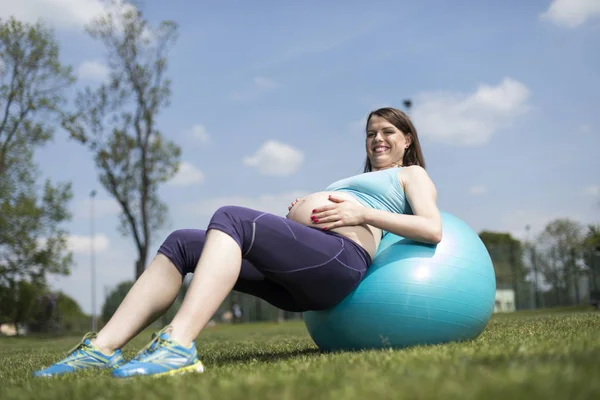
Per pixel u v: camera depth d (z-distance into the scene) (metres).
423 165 3.65
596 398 1.28
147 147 20.00
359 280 3.00
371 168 3.90
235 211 2.60
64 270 20.98
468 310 3.03
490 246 26.56
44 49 19.28
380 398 1.37
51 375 2.63
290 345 4.78
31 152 19.69
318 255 2.73
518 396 1.28
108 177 19.70
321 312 3.13
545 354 1.98
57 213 20.50
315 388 1.58
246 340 7.08
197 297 2.44
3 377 2.93
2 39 18.94
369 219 2.89
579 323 4.58
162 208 20.78
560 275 25.52
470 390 1.37
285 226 2.66
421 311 2.94
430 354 2.23
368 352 2.68
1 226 19.72
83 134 19.50
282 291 3.16
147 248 19.91
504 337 3.48
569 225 42.69
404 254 3.04
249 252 2.62
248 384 1.73
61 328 35.00
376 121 3.57
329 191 3.21
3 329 33.47
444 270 3.01
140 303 2.81
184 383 1.90
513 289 26.11
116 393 1.80
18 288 21.83
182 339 2.40
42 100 19.36
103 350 2.76
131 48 19.75
